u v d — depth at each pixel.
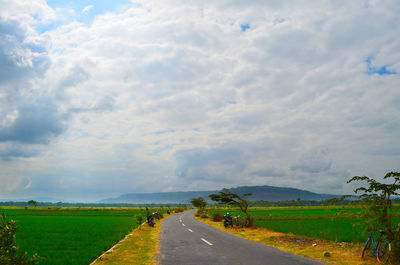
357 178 11.66
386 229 10.47
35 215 67.12
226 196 27.59
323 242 15.50
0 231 6.65
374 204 10.99
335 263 9.95
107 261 10.66
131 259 10.92
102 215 67.69
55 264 10.57
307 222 33.81
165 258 10.90
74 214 72.25
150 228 26.77
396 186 10.59
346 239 16.52
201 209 59.06
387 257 10.18
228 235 19.97
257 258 10.71
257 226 27.20
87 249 14.23
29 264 7.41
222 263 9.77
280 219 42.81
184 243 15.45
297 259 10.54
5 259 6.43
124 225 32.50
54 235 21.55
